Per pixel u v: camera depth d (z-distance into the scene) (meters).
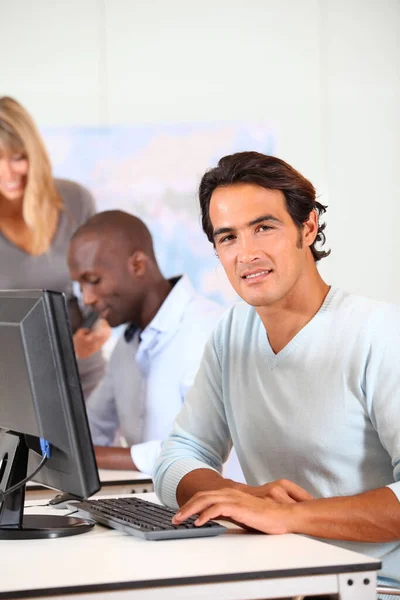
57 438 1.71
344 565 1.42
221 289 4.46
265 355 2.14
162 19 4.61
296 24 4.61
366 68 4.63
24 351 1.69
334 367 2.02
